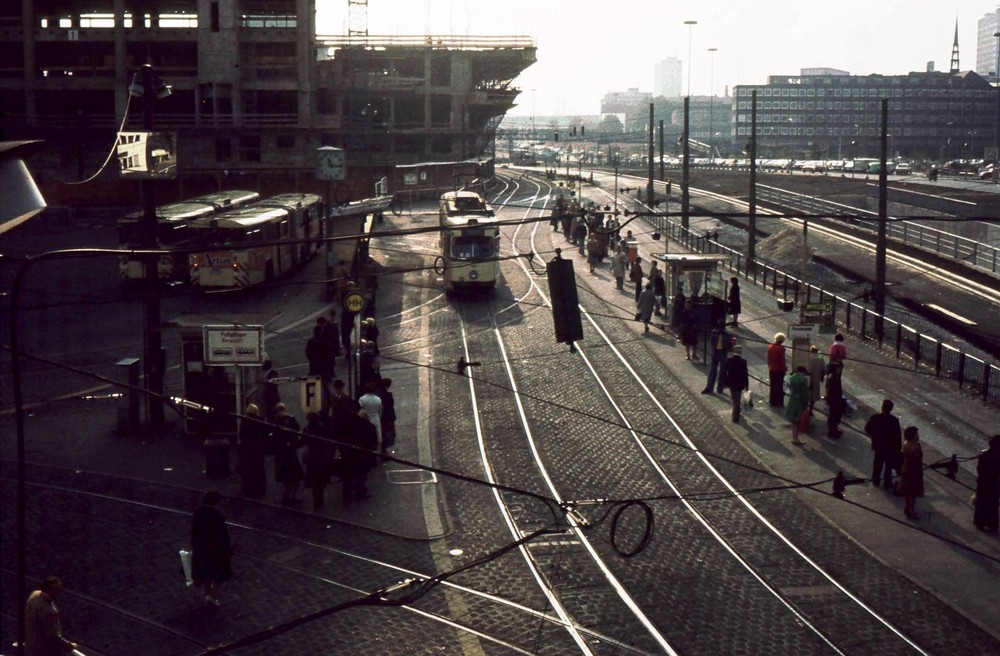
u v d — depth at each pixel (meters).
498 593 15.05
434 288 44.88
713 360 27.20
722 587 15.21
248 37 89.31
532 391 27.69
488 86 111.81
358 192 86.88
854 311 36.28
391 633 13.72
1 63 89.44
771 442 22.98
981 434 23.66
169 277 41.91
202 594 14.95
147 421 24.08
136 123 86.56
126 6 90.00
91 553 16.41
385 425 22.28
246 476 19.33
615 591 15.08
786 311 37.56
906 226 58.78
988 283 44.50
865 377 28.88
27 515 18.09
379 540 17.20
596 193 94.25
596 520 18.14
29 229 62.81
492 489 19.84
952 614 14.34
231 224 41.16
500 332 35.75
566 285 14.46
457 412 25.72
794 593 15.00
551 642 13.41
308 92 90.44
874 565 16.17
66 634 13.58
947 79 192.38
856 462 21.59
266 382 21.45
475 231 42.19
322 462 18.69
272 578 15.59
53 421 24.77
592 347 33.09
